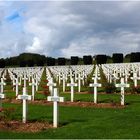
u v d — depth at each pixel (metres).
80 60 80.12
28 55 83.25
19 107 21.58
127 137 13.59
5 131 14.92
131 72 37.53
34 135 14.23
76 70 42.16
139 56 67.38
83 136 13.91
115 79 31.22
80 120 17.19
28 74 40.91
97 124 16.00
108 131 14.63
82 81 33.53
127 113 18.67
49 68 50.22
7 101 24.36
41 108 21.12
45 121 16.94
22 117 17.44
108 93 27.28
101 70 45.62
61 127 15.74
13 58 84.38
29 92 29.72
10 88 34.28
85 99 24.41
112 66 44.94
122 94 21.84
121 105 21.58
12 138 13.73
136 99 24.08
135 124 15.75
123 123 16.02
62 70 43.38
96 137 13.70
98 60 72.31
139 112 18.88
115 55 70.69
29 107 21.55
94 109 20.55
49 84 23.88
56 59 80.06
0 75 45.69
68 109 20.61
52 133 14.55
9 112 17.03
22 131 14.99
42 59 79.81
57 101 15.77
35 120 17.25
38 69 48.12
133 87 27.20
